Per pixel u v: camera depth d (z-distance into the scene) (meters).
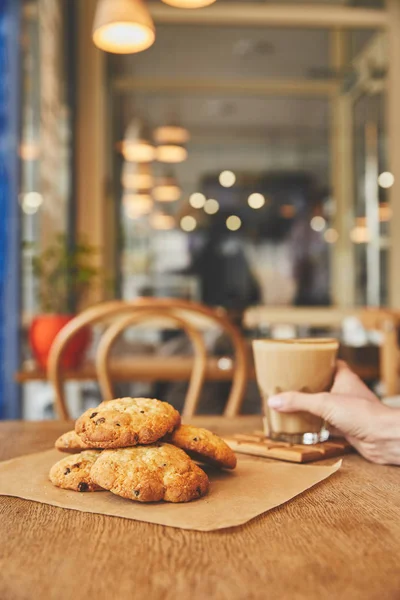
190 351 3.03
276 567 0.42
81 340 2.24
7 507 0.55
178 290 9.34
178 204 9.89
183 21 6.22
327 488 0.62
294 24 6.39
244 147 10.01
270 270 9.73
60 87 4.75
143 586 0.39
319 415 0.76
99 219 5.37
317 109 9.04
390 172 6.41
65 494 0.59
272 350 0.79
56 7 4.54
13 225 2.73
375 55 6.99
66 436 0.65
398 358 2.09
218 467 0.65
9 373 2.71
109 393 1.53
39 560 0.43
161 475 0.56
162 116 9.07
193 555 0.44
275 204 9.98
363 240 7.56
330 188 9.15
